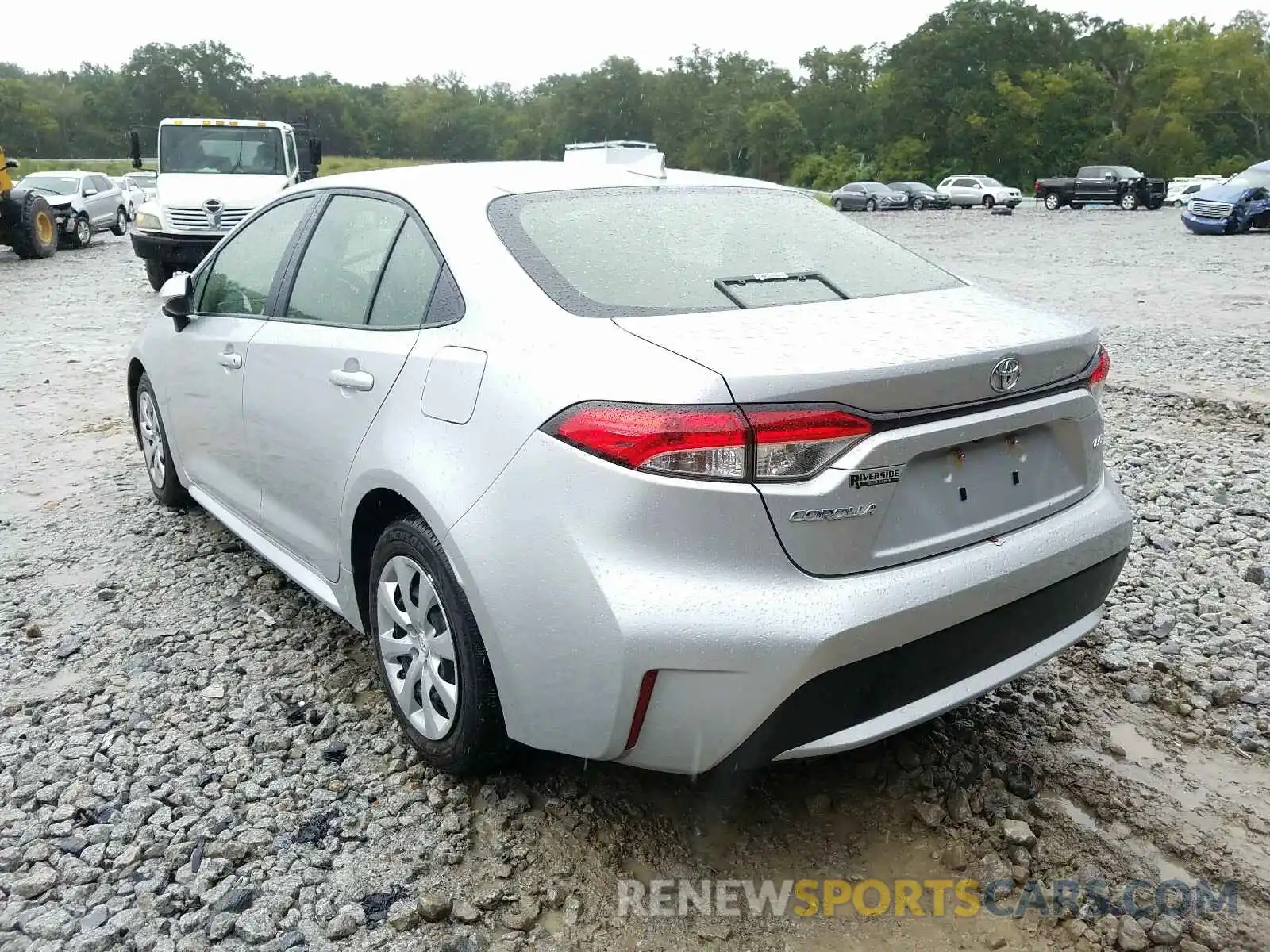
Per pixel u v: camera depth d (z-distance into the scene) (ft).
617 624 7.02
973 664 7.94
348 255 10.57
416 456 8.57
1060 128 289.33
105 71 456.04
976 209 147.95
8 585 13.57
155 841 8.48
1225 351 30.55
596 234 9.20
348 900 7.82
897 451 7.25
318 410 10.19
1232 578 13.65
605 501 7.13
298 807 8.93
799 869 8.24
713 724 7.13
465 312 8.69
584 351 7.64
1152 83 307.37
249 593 13.35
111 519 16.08
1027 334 8.23
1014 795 9.18
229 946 7.39
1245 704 10.66
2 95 377.30
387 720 10.30
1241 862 8.27
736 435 6.86
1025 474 8.37
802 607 6.99
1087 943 7.45
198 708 10.53
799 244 9.93
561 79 488.02
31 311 39.73
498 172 10.32
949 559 7.68
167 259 43.24
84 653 11.70
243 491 12.57
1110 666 11.32
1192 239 79.25
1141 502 16.63
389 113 443.73
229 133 47.55
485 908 7.73
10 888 7.94
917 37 301.43
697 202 10.31
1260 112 308.60
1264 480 17.69
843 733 7.39
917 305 8.75
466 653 8.28
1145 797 9.10
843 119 367.66
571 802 8.95
